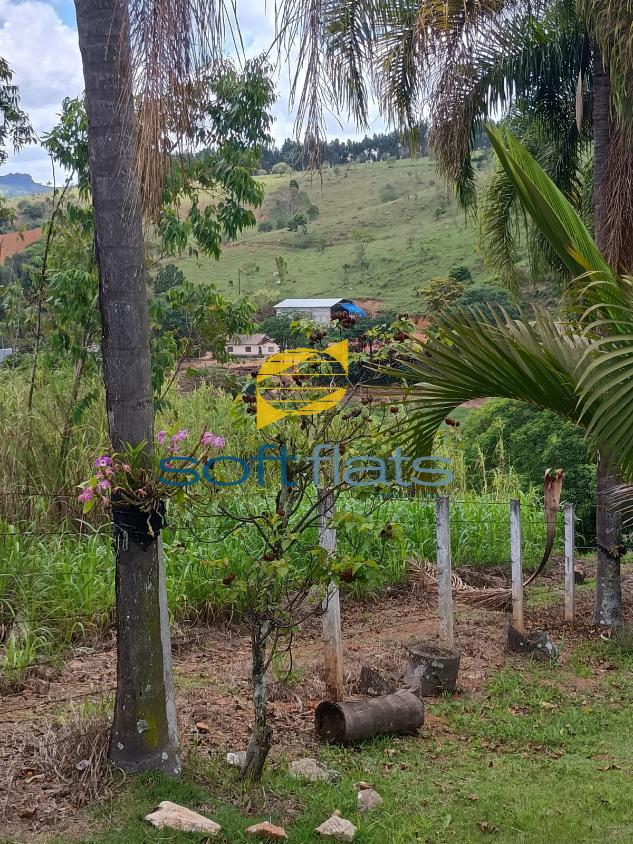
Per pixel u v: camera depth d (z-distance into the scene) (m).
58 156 9.38
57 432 9.05
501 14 7.84
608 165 8.27
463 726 6.02
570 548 8.89
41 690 6.07
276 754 5.25
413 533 10.09
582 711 6.42
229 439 7.82
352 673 6.86
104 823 4.15
